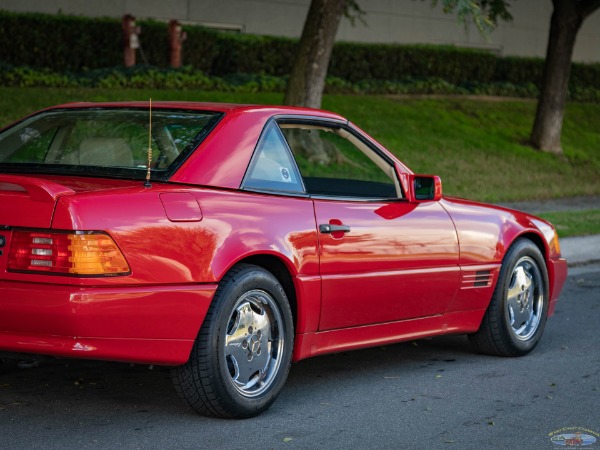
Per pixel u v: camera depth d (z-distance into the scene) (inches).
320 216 233.0
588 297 418.0
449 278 270.4
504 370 282.5
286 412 228.1
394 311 256.1
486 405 241.8
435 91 1071.6
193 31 908.0
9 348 192.1
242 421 217.6
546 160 965.8
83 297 186.1
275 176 228.4
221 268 206.1
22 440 195.8
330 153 681.0
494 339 294.4
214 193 212.4
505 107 1087.0
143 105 239.3
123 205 194.4
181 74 856.3
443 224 269.0
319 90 723.4
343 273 237.6
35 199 189.5
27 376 249.6
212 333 206.8
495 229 288.7
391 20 1180.5
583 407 242.7
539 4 1331.2
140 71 834.8
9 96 736.3
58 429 204.5
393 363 288.5
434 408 237.1
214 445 198.4
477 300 285.1
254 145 225.5
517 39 1316.4
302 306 228.2
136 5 975.6
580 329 349.7
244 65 938.7
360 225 242.4
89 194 191.9
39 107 725.3
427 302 265.7
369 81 1018.1
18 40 797.2
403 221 256.1
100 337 191.2
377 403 240.1
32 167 222.8
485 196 791.7
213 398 210.2
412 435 213.3
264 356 221.9
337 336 242.2
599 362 296.2
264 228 217.5
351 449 201.0
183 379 208.7
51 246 187.3
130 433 203.8
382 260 247.4
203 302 203.6
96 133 228.7
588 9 985.5
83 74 822.5
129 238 192.7
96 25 836.0
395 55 1049.5
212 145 217.6
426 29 1213.7
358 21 1150.3
